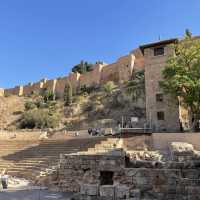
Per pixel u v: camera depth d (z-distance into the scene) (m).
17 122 78.06
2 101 99.06
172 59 36.19
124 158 14.30
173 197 12.77
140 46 43.50
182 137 27.69
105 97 72.94
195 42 37.16
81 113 72.62
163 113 40.00
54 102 87.62
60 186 19.36
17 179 25.98
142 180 13.42
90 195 13.55
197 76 34.25
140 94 60.53
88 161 16.53
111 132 38.72
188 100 34.06
